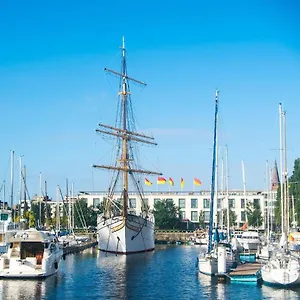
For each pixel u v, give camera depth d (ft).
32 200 609.83
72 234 491.31
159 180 524.11
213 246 270.46
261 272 214.69
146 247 395.55
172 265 295.07
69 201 557.33
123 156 425.28
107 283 220.43
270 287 203.31
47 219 530.68
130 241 372.79
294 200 483.51
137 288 207.21
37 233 226.38
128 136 426.92
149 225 401.29
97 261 319.88
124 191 378.12
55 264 237.86
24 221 334.85
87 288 206.49
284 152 243.60
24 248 230.27
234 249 281.13
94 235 561.84
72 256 358.43
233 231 449.89
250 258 300.40
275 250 247.50
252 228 653.71
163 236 580.71
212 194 252.83
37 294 191.62
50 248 233.35
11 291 196.44
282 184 257.75
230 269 240.12
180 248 458.91
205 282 220.02
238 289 200.13
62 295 190.70
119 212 410.52
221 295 188.65
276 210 489.67
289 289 198.29
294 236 345.10
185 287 208.03
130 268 279.69
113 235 376.89
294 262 204.23
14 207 435.53
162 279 232.53
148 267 284.61
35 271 220.64
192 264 301.02
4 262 220.43
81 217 631.15
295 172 539.29
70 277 238.27
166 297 186.91
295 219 470.39
